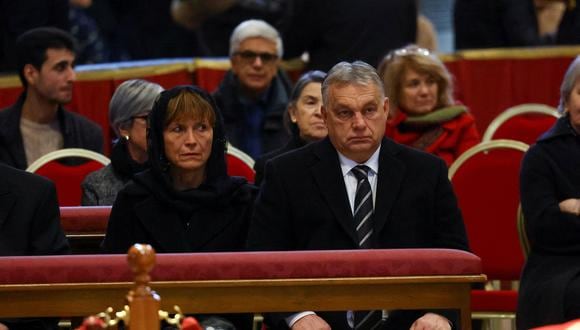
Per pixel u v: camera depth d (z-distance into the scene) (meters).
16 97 24.55
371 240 13.70
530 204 16.28
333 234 13.76
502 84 26.30
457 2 27.78
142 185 14.12
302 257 12.12
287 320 13.07
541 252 16.30
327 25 23.77
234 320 13.66
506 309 17.53
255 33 21.67
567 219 15.93
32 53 20.39
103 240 14.38
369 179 13.95
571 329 9.52
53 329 13.80
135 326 10.00
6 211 13.79
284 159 14.08
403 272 12.09
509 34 27.27
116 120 16.78
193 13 27.03
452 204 13.98
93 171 18.17
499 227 18.52
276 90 21.97
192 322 9.91
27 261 12.05
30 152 20.39
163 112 13.93
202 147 13.95
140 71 24.86
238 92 21.88
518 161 18.69
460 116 20.41
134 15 30.55
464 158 18.75
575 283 15.66
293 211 13.84
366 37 23.66
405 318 13.42
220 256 12.12
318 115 16.95
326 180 13.87
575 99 16.23
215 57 27.06
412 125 20.23
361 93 13.59
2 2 25.69
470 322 12.20
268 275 12.04
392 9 23.73
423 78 20.19
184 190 14.12
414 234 13.78
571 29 27.02
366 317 13.33
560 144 16.47
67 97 20.47
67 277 11.98
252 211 14.35
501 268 18.44
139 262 10.00
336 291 12.12
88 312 12.08
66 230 14.90
